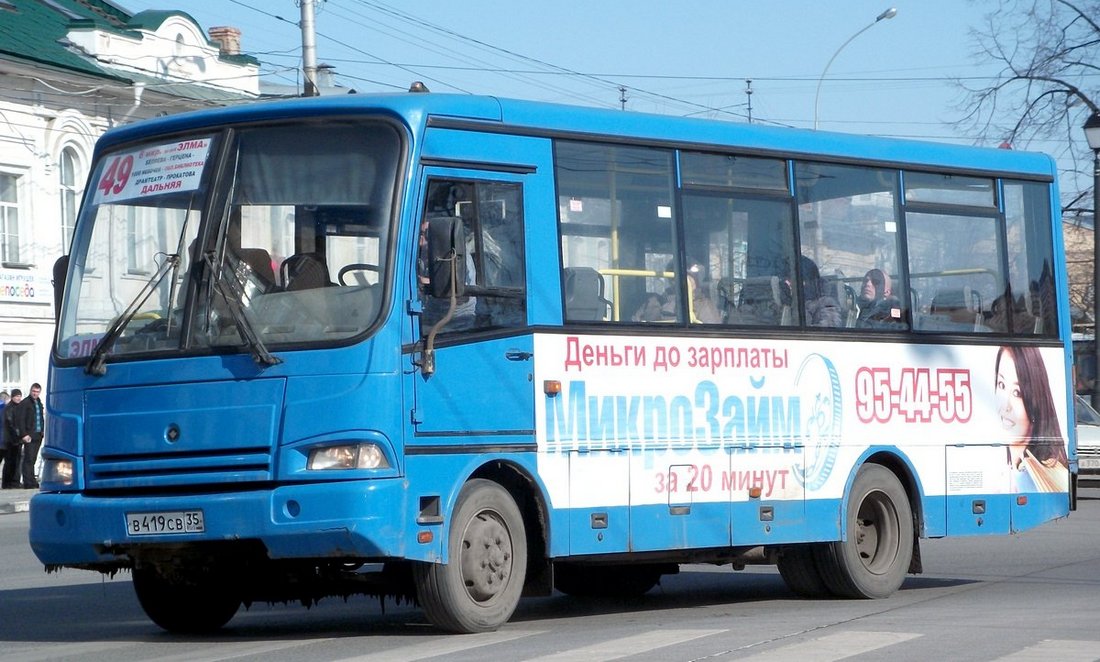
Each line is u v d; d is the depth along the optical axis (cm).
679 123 1275
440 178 1102
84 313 1136
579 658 970
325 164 1088
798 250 1353
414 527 1048
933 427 1452
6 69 3628
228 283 1078
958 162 1499
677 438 1241
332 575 1141
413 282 1070
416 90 1164
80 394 1112
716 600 1438
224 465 1052
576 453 1170
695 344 1262
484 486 1112
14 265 3678
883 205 1433
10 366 3694
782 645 1029
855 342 1389
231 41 4969
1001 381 1514
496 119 1145
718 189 1297
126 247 1130
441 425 1077
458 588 1088
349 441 1033
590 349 1185
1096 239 3195
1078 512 2625
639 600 1459
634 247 1227
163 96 4062
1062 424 1572
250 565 1104
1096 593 1429
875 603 1363
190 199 1108
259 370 1054
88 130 3900
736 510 1282
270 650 1063
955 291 1487
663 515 1227
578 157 1197
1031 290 1555
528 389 1141
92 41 3900
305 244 1077
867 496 1399
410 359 1060
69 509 1089
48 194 3778
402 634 1138
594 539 1179
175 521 1048
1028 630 1112
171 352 1079
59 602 1467
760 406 1308
